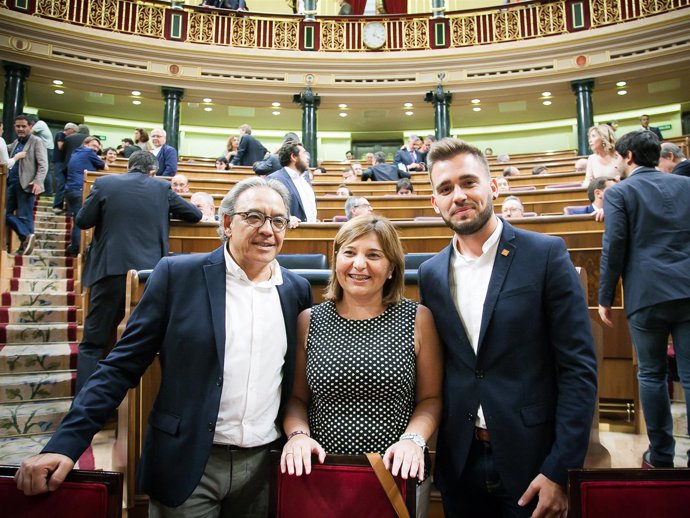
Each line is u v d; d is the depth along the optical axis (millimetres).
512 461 1207
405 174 6484
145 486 1268
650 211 1826
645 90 10266
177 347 1288
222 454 1282
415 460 1121
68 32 9266
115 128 12156
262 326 1330
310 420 1330
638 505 1031
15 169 4602
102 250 2549
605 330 2695
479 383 1263
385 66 10523
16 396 2898
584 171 5449
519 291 1259
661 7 9008
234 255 1367
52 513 1065
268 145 13016
